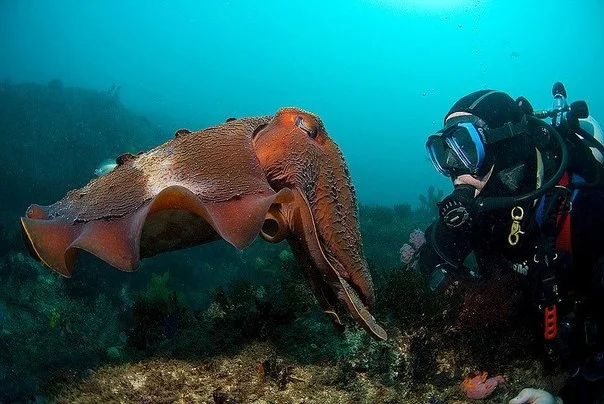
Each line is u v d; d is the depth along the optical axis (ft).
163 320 4.17
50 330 8.16
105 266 10.61
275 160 2.64
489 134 3.56
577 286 3.60
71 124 26.53
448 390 3.58
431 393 3.53
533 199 3.47
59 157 22.53
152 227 2.27
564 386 3.75
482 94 3.79
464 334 3.98
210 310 4.92
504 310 3.84
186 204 2.00
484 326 3.89
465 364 3.88
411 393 3.48
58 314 8.41
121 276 10.84
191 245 2.51
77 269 9.82
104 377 3.36
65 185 18.28
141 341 3.87
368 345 3.75
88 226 2.13
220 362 3.50
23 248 10.48
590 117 4.20
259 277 11.21
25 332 7.90
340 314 3.98
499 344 3.91
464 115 3.70
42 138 23.68
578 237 3.44
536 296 3.70
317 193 2.76
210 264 12.84
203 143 2.50
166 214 2.21
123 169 2.40
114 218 2.14
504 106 3.64
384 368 3.59
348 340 3.80
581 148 3.64
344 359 3.58
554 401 3.43
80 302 9.05
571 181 3.56
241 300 4.74
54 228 2.16
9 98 27.61
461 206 3.69
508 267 3.92
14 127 24.12
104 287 10.02
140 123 33.40
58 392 3.37
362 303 2.89
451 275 4.34
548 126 3.65
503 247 3.81
